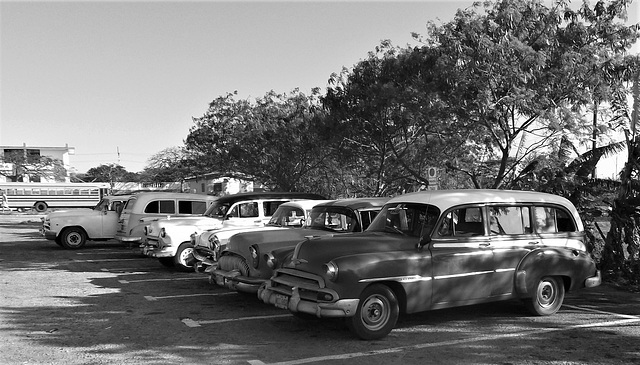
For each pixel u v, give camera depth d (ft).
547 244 27.50
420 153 59.67
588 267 28.17
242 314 28.50
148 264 49.16
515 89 44.62
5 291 35.37
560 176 41.34
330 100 63.10
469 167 60.08
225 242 35.78
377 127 60.59
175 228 43.52
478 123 49.70
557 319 26.94
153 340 23.47
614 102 44.62
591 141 46.19
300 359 20.67
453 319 26.89
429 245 24.20
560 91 47.26
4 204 161.17
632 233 37.29
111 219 63.82
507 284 25.89
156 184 188.55
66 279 40.60
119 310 29.58
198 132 95.81
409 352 21.50
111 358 20.93
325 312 22.02
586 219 39.58
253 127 88.02
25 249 62.69
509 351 21.63
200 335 24.23
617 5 47.19
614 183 39.91
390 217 26.37
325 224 32.04
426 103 49.65
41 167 225.15
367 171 77.15
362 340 23.09
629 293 33.86
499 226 26.12
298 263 23.85
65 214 62.90
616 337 23.65
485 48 44.98
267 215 46.06
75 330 25.25
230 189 156.76
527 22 47.24
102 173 283.38
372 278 22.56
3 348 22.29
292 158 86.84
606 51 46.70
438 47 48.47
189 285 37.86
